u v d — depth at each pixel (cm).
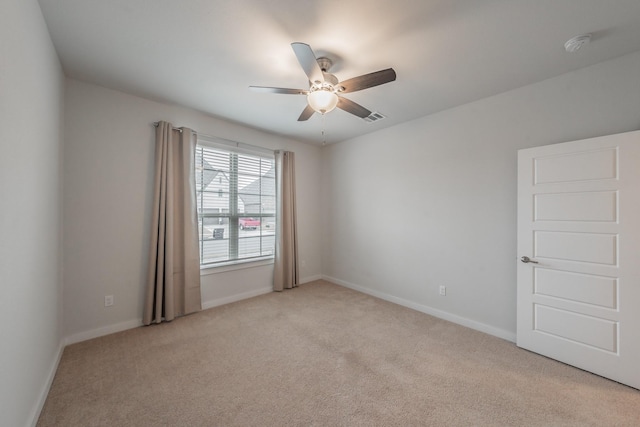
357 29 172
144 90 262
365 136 403
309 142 447
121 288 269
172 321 291
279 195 404
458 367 210
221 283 350
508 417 158
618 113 202
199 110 313
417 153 335
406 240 348
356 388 184
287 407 166
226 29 174
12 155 120
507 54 199
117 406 164
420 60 207
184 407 164
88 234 250
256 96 275
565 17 160
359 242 412
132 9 156
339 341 251
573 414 160
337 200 450
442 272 309
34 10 146
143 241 282
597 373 198
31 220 148
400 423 154
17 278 128
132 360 215
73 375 194
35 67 150
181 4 152
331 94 200
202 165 335
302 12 158
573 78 221
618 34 175
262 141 391
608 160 196
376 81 187
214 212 348
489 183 271
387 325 287
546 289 225
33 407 150
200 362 213
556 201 220
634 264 185
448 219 304
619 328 190
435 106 296
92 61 212
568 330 213
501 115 262
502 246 262
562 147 217
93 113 251
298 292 402
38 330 162
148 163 285
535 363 215
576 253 210
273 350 234
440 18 162
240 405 167
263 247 405
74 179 241
